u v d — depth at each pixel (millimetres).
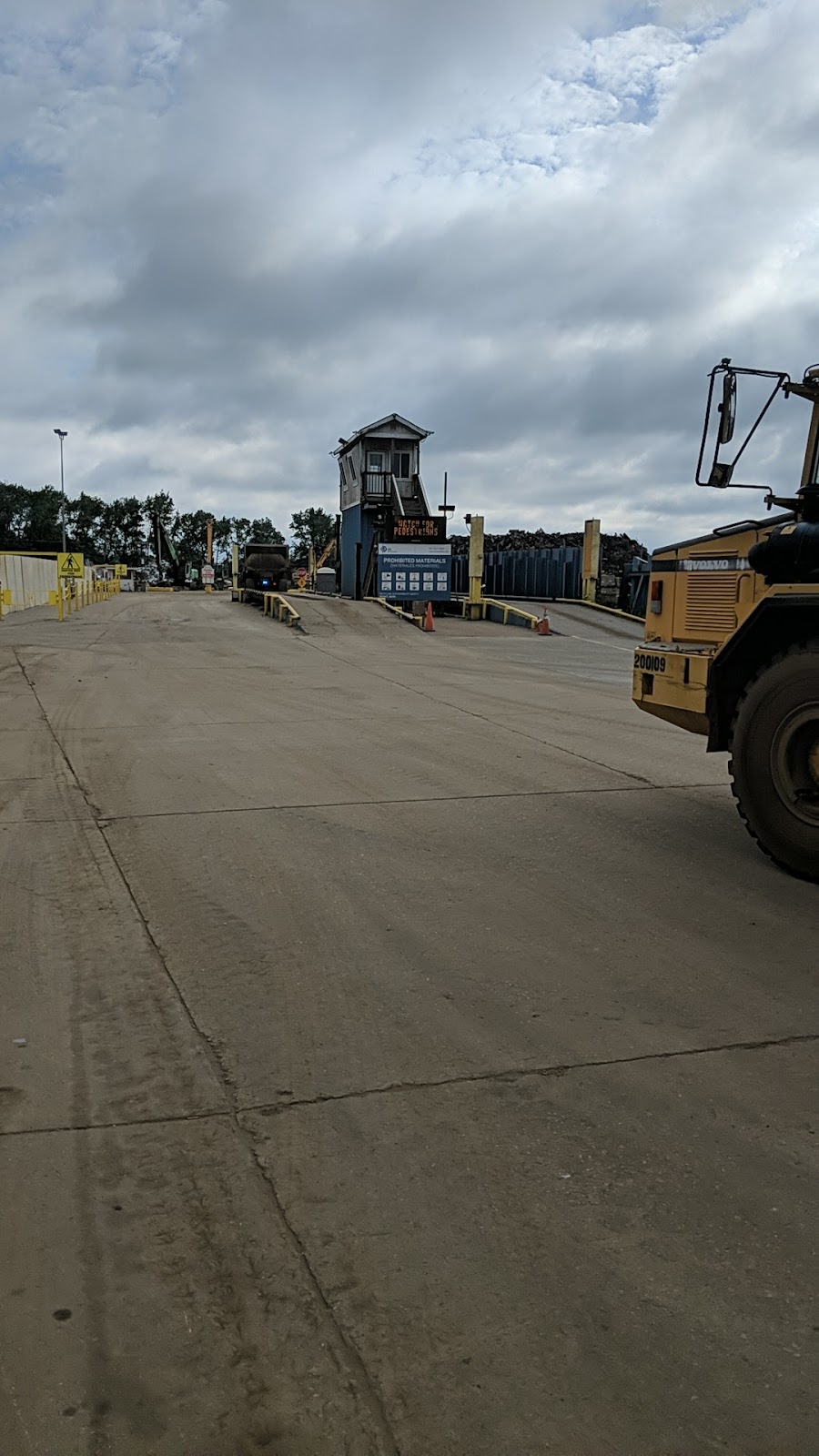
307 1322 2492
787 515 6402
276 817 7344
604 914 5398
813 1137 3301
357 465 40281
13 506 113000
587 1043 3936
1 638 21812
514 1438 2172
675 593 7188
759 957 4816
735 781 6320
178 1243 2773
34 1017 4125
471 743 10562
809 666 5801
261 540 133250
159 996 4336
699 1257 2721
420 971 4609
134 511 117812
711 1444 2152
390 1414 2232
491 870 6145
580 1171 3100
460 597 35656
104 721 11711
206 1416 2229
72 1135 3289
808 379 6195
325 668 17984
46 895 5609
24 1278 2633
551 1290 2596
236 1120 3381
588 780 8812
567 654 21625
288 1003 4273
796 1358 2375
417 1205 2936
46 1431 2180
